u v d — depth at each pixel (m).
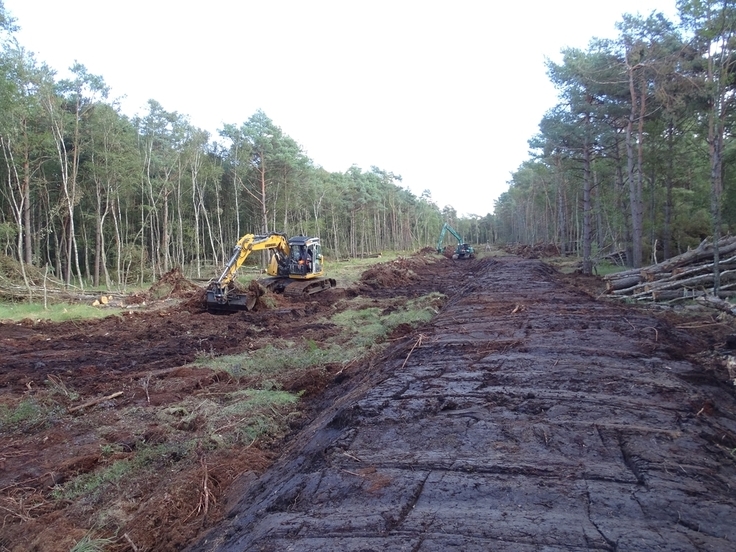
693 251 15.24
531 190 66.12
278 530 3.66
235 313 18.94
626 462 4.42
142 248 33.34
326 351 11.89
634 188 23.64
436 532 3.37
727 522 3.42
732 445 4.95
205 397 8.96
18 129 23.53
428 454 4.74
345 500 4.02
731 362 7.72
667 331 9.62
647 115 21.62
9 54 21.86
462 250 56.84
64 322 16.89
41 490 6.05
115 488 5.90
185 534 4.74
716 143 15.20
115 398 9.05
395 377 7.46
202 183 40.50
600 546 3.12
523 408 5.76
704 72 18.56
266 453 6.67
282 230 50.94
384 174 84.56
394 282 30.45
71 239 29.28
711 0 13.38
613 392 6.21
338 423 5.95
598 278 23.14
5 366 11.56
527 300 14.66
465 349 8.91
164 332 15.59
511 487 3.99
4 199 31.42
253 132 39.62
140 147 35.31
